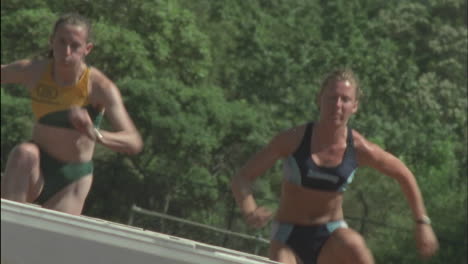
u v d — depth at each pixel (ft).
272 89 228.02
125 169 175.01
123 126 34.37
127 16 205.67
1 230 16.12
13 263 16.12
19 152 35.06
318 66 230.68
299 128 34.65
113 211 174.50
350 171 34.81
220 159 203.51
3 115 192.24
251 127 198.39
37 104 35.47
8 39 198.49
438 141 229.86
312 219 35.32
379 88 238.68
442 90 272.51
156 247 16.96
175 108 189.88
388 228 158.30
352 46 239.30
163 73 208.44
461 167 239.30
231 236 159.53
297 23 240.94
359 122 226.79
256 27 232.12
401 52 266.77
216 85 233.35
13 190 34.58
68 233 16.51
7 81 35.83
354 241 34.37
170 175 177.37
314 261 35.65
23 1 203.21
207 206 169.17
